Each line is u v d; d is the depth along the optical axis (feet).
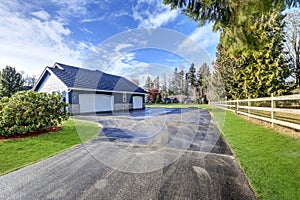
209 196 7.14
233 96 50.70
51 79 47.24
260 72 35.12
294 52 51.67
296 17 50.31
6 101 20.10
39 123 19.93
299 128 15.89
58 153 12.86
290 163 10.11
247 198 6.93
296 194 7.04
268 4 10.92
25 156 12.25
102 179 8.75
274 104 21.48
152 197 7.13
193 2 13.20
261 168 9.56
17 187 8.06
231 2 11.53
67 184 8.29
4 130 17.89
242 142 14.96
